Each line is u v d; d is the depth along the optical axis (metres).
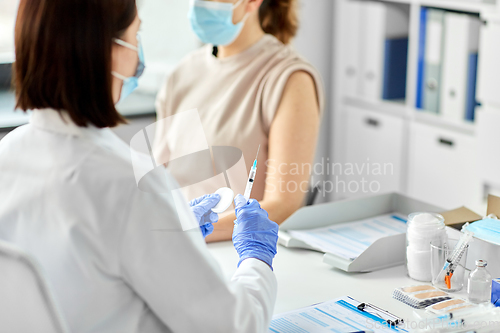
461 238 1.13
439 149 2.68
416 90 2.75
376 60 2.90
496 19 2.26
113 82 0.82
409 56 2.73
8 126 2.31
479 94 2.40
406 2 2.74
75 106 0.77
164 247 0.75
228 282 0.82
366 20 2.89
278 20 1.86
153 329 0.81
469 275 1.08
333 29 3.14
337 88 3.16
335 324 1.00
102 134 0.82
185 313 0.78
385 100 2.95
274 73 1.69
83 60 0.76
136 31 0.84
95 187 0.75
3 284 0.75
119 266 0.76
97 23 0.75
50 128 0.81
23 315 0.77
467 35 2.43
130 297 0.79
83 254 0.75
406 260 1.21
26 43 0.77
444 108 2.64
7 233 0.80
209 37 1.76
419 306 1.06
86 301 0.77
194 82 1.92
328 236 1.39
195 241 0.79
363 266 1.24
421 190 2.82
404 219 1.49
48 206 0.77
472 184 2.54
